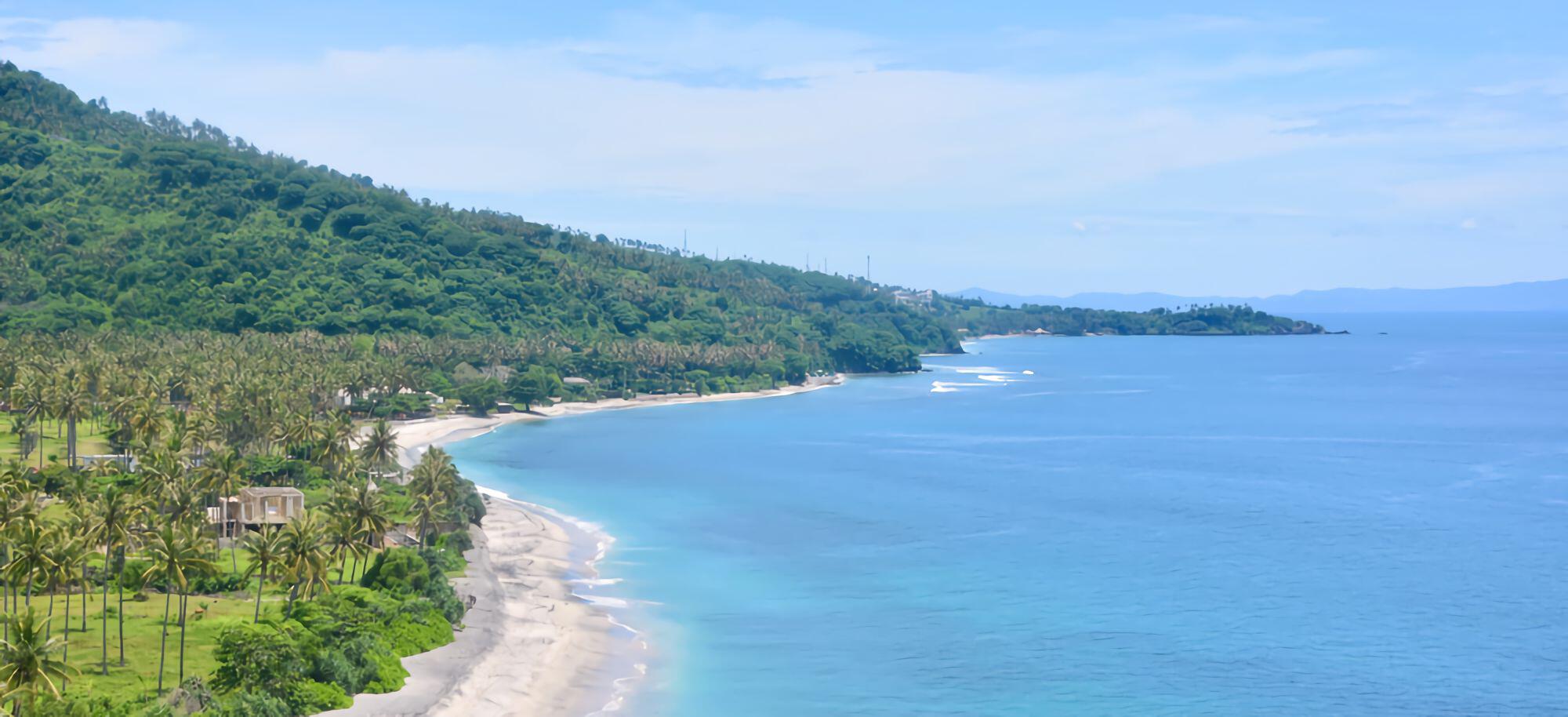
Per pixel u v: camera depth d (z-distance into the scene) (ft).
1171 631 483.10
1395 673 435.53
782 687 410.52
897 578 564.71
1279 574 577.84
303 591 419.33
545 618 475.72
